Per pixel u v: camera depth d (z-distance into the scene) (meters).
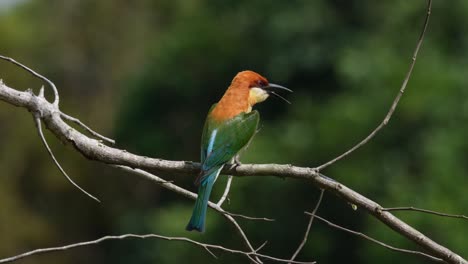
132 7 28.05
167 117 22.09
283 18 19.66
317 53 19.55
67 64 27.34
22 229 24.34
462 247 15.56
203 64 21.28
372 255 16.03
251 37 20.62
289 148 17.95
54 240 24.89
